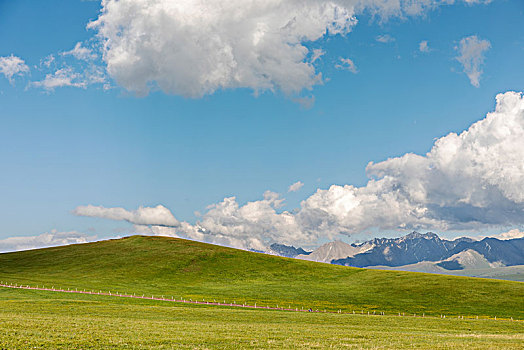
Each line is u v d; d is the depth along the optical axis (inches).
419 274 5502.0
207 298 4136.3
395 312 3627.0
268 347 1360.7
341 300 4178.2
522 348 1422.2
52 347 1235.9
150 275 5472.4
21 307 2466.8
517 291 4315.9
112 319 2055.9
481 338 1763.0
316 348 1357.0
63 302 2893.7
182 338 1477.6
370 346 1421.0
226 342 1428.4
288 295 4429.1
